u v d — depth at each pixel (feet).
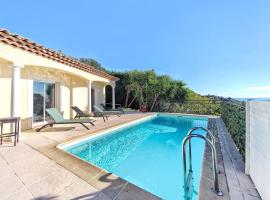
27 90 26.71
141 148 22.61
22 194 8.87
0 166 12.29
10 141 18.83
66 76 36.45
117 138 28.02
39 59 23.04
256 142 9.09
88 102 36.94
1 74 22.57
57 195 8.79
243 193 8.53
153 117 50.03
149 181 13.82
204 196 8.21
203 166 11.70
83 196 8.68
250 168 10.18
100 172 11.34
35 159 13.62
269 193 7.23
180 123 41.93
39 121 29.81
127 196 8.66
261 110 8.33
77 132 23.88
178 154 19.97
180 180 13.93
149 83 62.03
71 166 12.32
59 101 34.24
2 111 22.66
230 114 22.27
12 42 18.53
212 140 10.11
